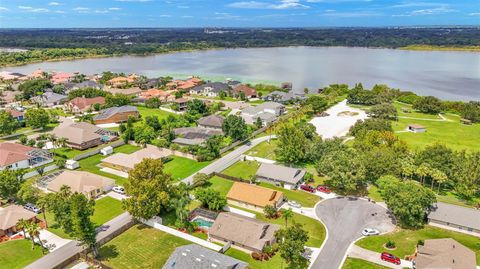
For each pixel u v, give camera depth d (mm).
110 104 169375
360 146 105125
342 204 82312
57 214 67625
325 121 154625
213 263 54906
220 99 197875
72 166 101375
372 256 63562
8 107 166375
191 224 72688
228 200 83625
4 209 73500
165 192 74562
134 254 63875
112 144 121125
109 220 75062
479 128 145250
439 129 143625
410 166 90625
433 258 59000
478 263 61250
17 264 60375
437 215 73375
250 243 64438
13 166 98250
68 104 167875
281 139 110188
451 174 89438
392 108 157250
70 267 59875
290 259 58844
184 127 136375
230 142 121875
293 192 88625
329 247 66312
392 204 73250
